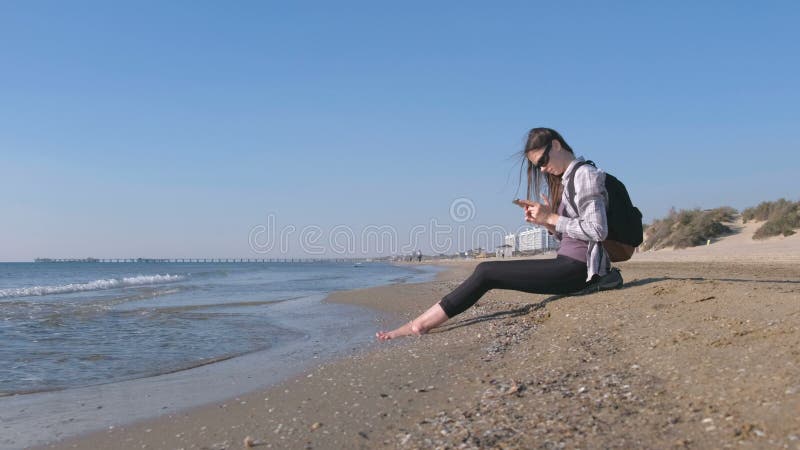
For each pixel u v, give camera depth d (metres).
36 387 4.36
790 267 13.81
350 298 11.60
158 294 15.04
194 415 3.46
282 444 2.78
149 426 3.28
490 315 6.11
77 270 57.38
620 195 4.48
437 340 5.22
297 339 6.54
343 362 4.79
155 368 5.06
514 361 4.01
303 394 3.77
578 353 3.84
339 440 2.76
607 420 2.50
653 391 2.81
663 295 4.90
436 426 2.76
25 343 6.39
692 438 2.18
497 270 4.95
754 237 28.33
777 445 1.99
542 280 4.71
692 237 31.30
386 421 2.99
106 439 3.08
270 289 16.94
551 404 2.84
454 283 15.95
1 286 24.77
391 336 5.46
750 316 3.78
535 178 4.74
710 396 2.58
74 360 5.42
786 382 2.51
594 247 4.51
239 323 8.04
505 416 2.76
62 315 9.05
